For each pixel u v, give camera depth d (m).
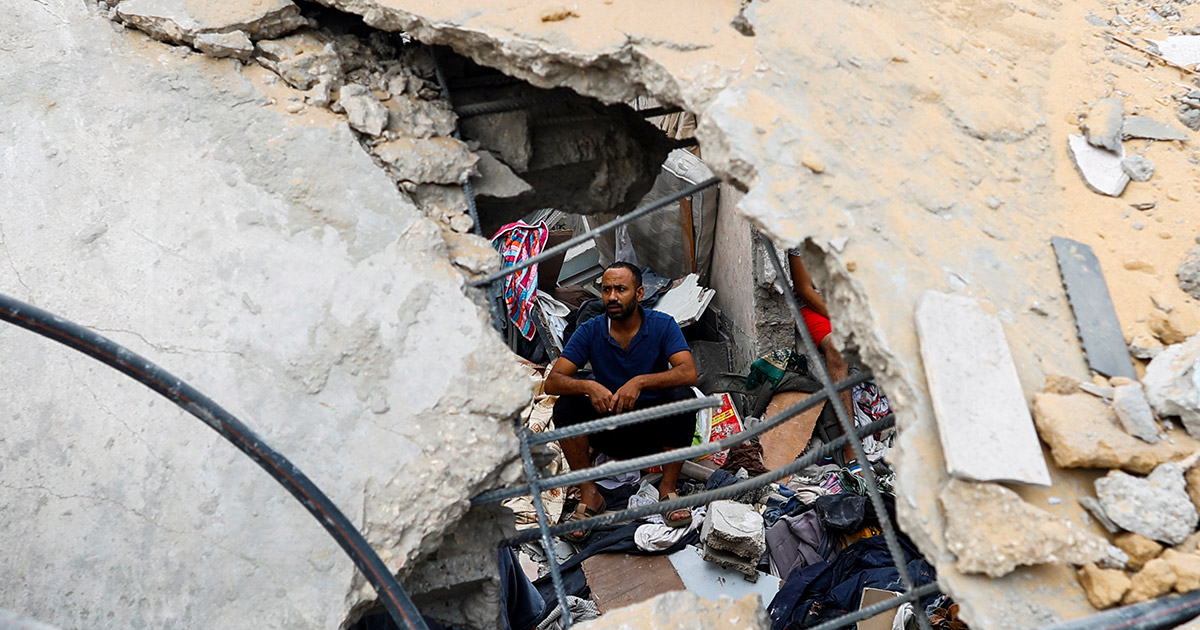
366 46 3.53
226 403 2.73
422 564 2.93
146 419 2.73
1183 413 2.42
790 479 5.59
